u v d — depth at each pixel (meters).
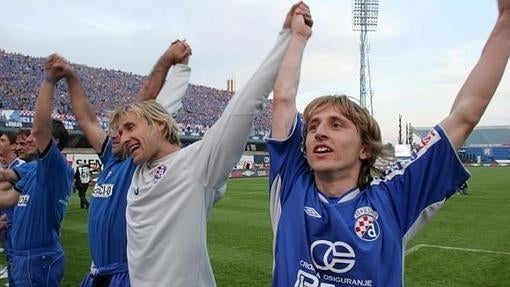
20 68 38.56
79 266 7.39
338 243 1.78
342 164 1.90
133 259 2.40
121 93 46.00
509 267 7.43
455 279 6.73
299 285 1.79
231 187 28.56
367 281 1.73
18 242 3.77
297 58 2.30
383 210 1.85
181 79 3.55
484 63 1.95
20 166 3.90
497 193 23.12
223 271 7.16
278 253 1.90
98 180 3.03
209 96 54.50
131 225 2.43
